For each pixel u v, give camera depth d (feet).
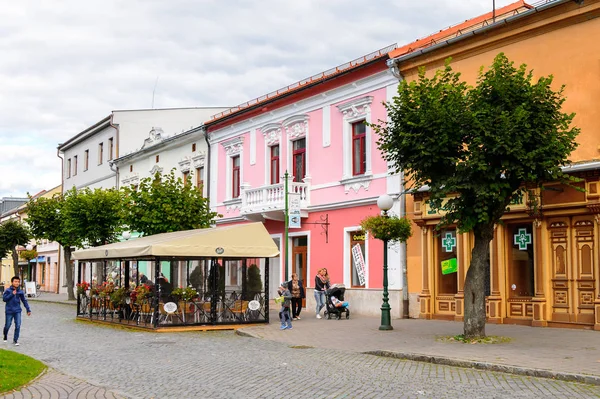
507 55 62.59
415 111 48.70
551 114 46.91
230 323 69.26
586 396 30.37
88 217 114.32
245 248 69.97
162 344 55.26
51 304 128.77
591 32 56.03
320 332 60.29
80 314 85.76
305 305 85.87
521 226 60.90
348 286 79.56
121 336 62.49
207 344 54.80
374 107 77.15
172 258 68.08
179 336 62.08
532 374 36.04
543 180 48.37
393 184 73.56
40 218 137.39
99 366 42.98
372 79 77.41
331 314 75.82
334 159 82.99
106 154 155.33
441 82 49.73
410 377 36.50
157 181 98.32
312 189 86.48
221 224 106.93
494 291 61.82
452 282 67.31
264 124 96.84
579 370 35.32
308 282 86.33
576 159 55.98
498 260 61.62
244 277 71.41
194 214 96.12
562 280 57.00
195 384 35.47
